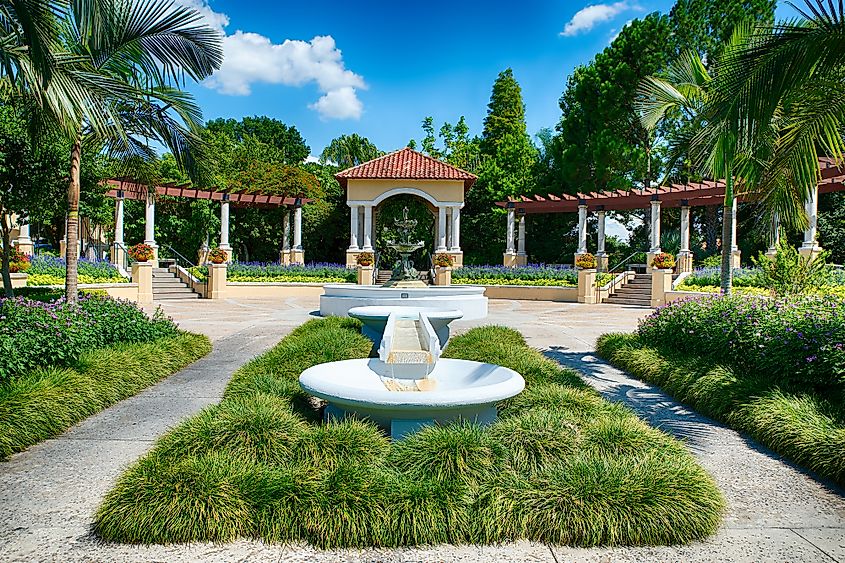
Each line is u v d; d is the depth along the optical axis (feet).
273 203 80.59
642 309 57.77
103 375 20.20
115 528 10.30
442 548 10.28
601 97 81.76
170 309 53.88
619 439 13.48
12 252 45.73
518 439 13.12
